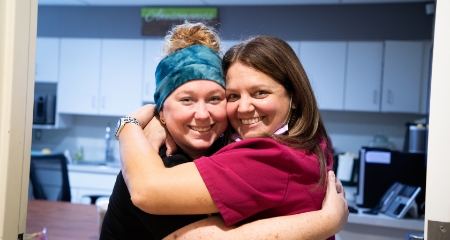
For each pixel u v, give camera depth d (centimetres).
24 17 84
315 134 108
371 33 407
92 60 442
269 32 427
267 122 103
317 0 400
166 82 102
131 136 100
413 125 338
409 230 269
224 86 104
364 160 304
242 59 102
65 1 447
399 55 385
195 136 102
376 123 429
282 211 95
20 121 85
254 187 90
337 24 414
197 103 100
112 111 439
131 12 457
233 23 434
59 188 326
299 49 405
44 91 489
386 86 388
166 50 109
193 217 98
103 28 464
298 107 107
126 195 103
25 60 85
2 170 82
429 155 81
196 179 87
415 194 272
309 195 97
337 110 436
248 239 88
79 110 447
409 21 397
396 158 298
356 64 394
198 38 107
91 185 423
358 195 307
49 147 498
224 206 88
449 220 79
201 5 438
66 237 192
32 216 231
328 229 93
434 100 80
